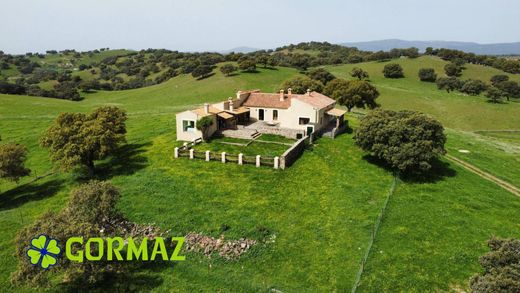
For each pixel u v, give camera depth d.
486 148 59.41
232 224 31.64
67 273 23.45
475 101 119.44
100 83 183.50
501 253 20.78
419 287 24.14
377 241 28.98
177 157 46.53
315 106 54.81
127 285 25.41
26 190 42.72
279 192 36.97
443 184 39.72
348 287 24.48
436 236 29.62
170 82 161.75
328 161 44.78
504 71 167.62
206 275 26.30
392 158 39.62
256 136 52.88
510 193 38.94
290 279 25.61
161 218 32.84
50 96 136.00
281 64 173.00
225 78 138.12
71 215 26.36
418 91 134.75
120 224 31.27
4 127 68.50
